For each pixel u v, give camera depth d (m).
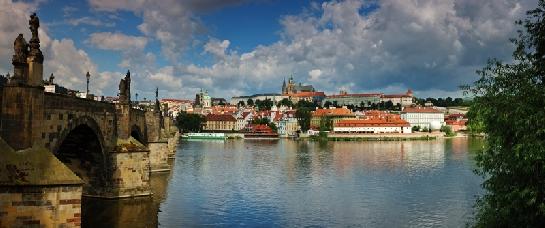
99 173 79.62
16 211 43.69
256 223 69.56
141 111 107.19
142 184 82.06
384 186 104.31
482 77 42.09
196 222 69.00
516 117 36.66
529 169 35.72
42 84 49.31
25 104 46.16
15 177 43.75
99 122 73.50
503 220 40.00
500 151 40.28
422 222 70.56
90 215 70.19
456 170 135.38
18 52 46.53
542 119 34.69
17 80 46.34
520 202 37.31
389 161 165.88
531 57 40.03
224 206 80.50
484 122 40.41
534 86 37.94
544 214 34.53
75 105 61.97
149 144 125.44
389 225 68.81
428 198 89.31
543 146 34.19
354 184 107.56
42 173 44.88
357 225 68.94
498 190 40.47
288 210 78.31
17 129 45.91
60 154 77.06
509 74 41.00
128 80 85.81
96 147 75.88
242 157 180.50
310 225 68.81
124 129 83.56
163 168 127.00
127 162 80.50
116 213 71.94
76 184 45.53
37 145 47.19
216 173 125.44
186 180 110.62
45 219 44.41
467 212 76.69
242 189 98.75
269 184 106.56
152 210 75.12
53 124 54.28
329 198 89.38
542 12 39.28
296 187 102.56
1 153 44.41
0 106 45.56
